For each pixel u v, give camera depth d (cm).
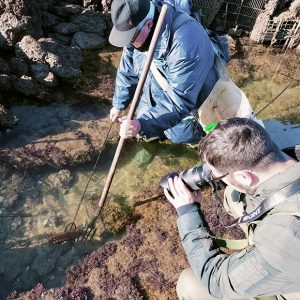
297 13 271
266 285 95
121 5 134
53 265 182
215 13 274
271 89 262
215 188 119
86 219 197
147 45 146
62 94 238
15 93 232
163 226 197
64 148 214
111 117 198
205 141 95
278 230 88
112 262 184
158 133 158
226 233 195
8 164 204
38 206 198
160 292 177
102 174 213
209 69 156
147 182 212
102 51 263
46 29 255
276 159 90
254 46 283
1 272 178
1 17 233
